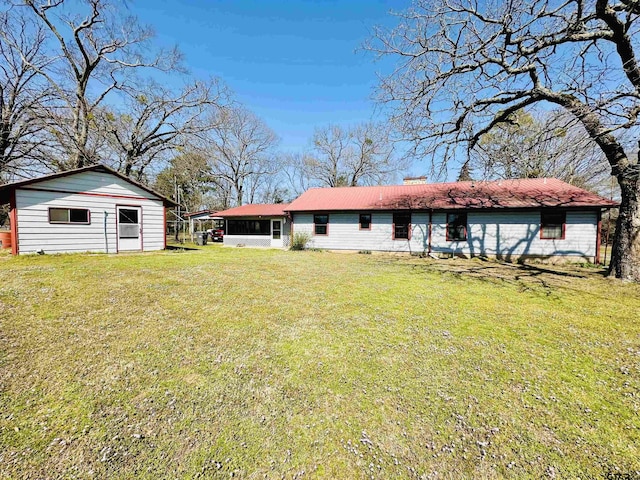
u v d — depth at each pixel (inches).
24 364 119.0
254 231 762.8
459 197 563.2
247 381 112.7
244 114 1246.3
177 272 314.7
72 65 573.6
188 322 171.9
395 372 121.6
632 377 119.2
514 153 287.1
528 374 121.2
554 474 72.9
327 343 148.7
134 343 142.1
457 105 308.3
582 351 143.2
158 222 536.1
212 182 1344.7
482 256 525.7
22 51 539.5
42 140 577.6
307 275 330.0
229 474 71.7
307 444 82.1
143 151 741.3
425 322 181.6
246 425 89.0
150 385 108.2
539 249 492.7
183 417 91.5
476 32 268.2
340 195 684.1
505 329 171.6
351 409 97.7
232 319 179.5
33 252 401.7
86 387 105.7
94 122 621.0
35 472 70.7
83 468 72.2
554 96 277.3
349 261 465.7
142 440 81.8
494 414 96.0
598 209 462.0
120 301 203.8
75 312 179.0
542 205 476.1
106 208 468.4
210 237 1088.2
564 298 240.7
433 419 93.4
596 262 462.3
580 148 233.8
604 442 83.8
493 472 73.7
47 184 411.5
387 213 585.6
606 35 242.5
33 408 93.6
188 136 758.5
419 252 564.7
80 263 350.6
